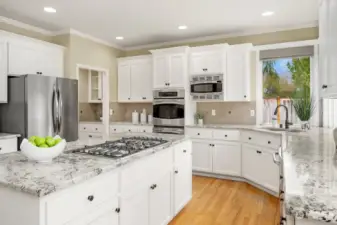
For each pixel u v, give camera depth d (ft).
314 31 12.69
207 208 9.48
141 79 16.61
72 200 4.17
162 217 7.45
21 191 3.75
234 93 13.75
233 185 12.28
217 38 14.98
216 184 12.46
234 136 13.00
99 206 4.81
